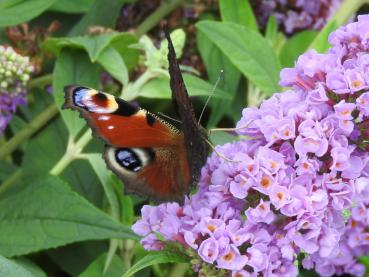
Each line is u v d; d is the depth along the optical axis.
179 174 0.21
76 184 0.29
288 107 0.21
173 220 0.21
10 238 0.25
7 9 0.28
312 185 0.21
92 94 0.21
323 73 0.21
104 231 0.24
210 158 0.22
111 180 0.26
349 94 0.21
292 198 0.20
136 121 0.21
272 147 0.21
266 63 0.29
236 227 0.21
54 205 0.25
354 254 0.27
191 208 0.21
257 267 0.20
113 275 0.26
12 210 0.25
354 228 0.26
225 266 0.20
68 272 0.28
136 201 0.28
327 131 0.21
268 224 0.21
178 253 0.22
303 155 0.20
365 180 0.21
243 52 0.29
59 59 0.29
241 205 0.21
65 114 0.28
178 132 0.21
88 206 0.25
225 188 0.21
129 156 0.21
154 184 0.21
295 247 0.21
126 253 0.27
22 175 0.29
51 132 0.30
